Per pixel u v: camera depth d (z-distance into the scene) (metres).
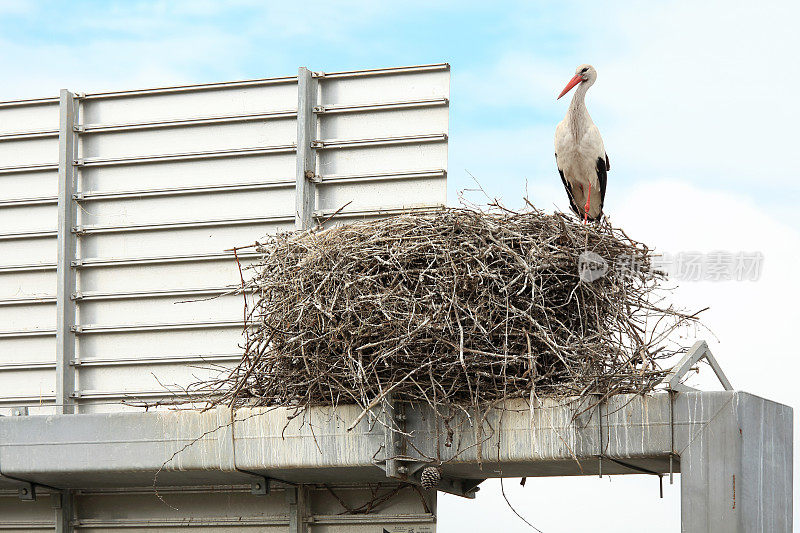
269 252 10.87
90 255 14.03
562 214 10.12
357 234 10.03
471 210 9.92
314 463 10.27
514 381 9.66
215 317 13.55
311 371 10.04
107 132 14.21
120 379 13.66
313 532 12.20
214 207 13.79
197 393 13.19
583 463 9.98
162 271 13.86
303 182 13.30
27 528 13.05
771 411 9.44
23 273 14.23
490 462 9.91
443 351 9.49
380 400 9.75
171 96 14.12
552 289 9.95
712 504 8.92
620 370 9.65
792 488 9.63
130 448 11.02
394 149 13.35
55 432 11.29
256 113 13.75
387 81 13.50
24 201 14.34
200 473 11.13
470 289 9.45
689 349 9.73
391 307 9.44
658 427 9.21
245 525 12.46
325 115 13.58
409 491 12.06
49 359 13.92
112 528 12.85
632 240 10.40
